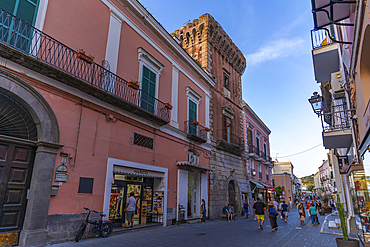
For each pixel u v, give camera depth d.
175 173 12.82
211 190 15.99
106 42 9.77
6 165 6.32
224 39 20.72
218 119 18.91
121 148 9.63
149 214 11.47
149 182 11.68
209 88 18.39
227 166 18.92
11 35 6.73
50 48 7.12
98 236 7.93
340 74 10.04
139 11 11.54
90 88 8.15
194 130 15.29
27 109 6.84
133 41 11.25
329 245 7.44
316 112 10.27
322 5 5.40
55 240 6.80
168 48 13.94
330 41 10.49
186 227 11.30
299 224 14.03
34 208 6.43
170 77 13.85
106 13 10.03
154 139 11.62
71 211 7.40
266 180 28.47
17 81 6.48
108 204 8.62
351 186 9.62
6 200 6.20
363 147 6.66
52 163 7.05
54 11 7.99
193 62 16.05
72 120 7.88
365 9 4.31
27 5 7.30
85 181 7.98
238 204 19.17
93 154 8.41
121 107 9.65
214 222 13.95
